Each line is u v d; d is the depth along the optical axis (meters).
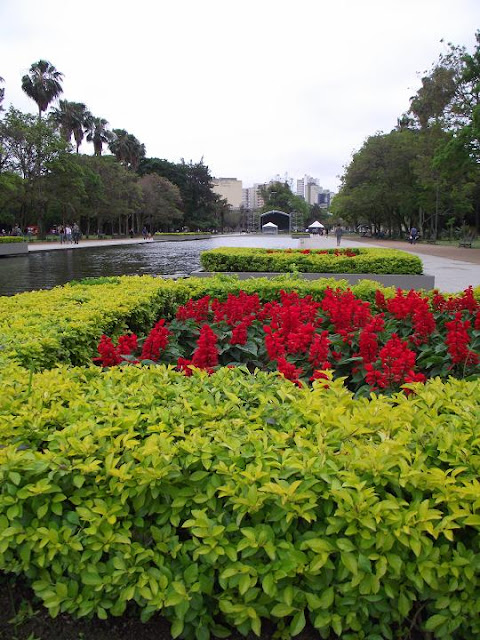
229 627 2.12
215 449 2.20
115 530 2.09
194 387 2.99
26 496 2.06
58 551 2.05
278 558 1.92
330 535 1.95
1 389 2.92
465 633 1.96
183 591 1.91
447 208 46.69
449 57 30.67
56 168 41.06
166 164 81.50
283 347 4.46
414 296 5.82
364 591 1.85
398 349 3.74
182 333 5.72
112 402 2.73
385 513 1.89
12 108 39.94
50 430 2.50
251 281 8.23
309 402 2.64
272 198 112.81
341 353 4.88
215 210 91.06
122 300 6.24
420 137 38.88
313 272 12.21
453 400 2.74
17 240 31.36
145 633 2.13
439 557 1.93
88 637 2.13
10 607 2.26
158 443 2.19
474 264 20.47
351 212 55.69
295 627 1.88
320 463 2.06
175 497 2.10
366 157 48.00
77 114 55.12
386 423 2.41
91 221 70.06
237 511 2.03
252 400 2.87
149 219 73.94
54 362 4.22
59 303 6.00
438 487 2.01
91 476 2.20
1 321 5.00
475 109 24.77
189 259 27.55
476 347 5.18
